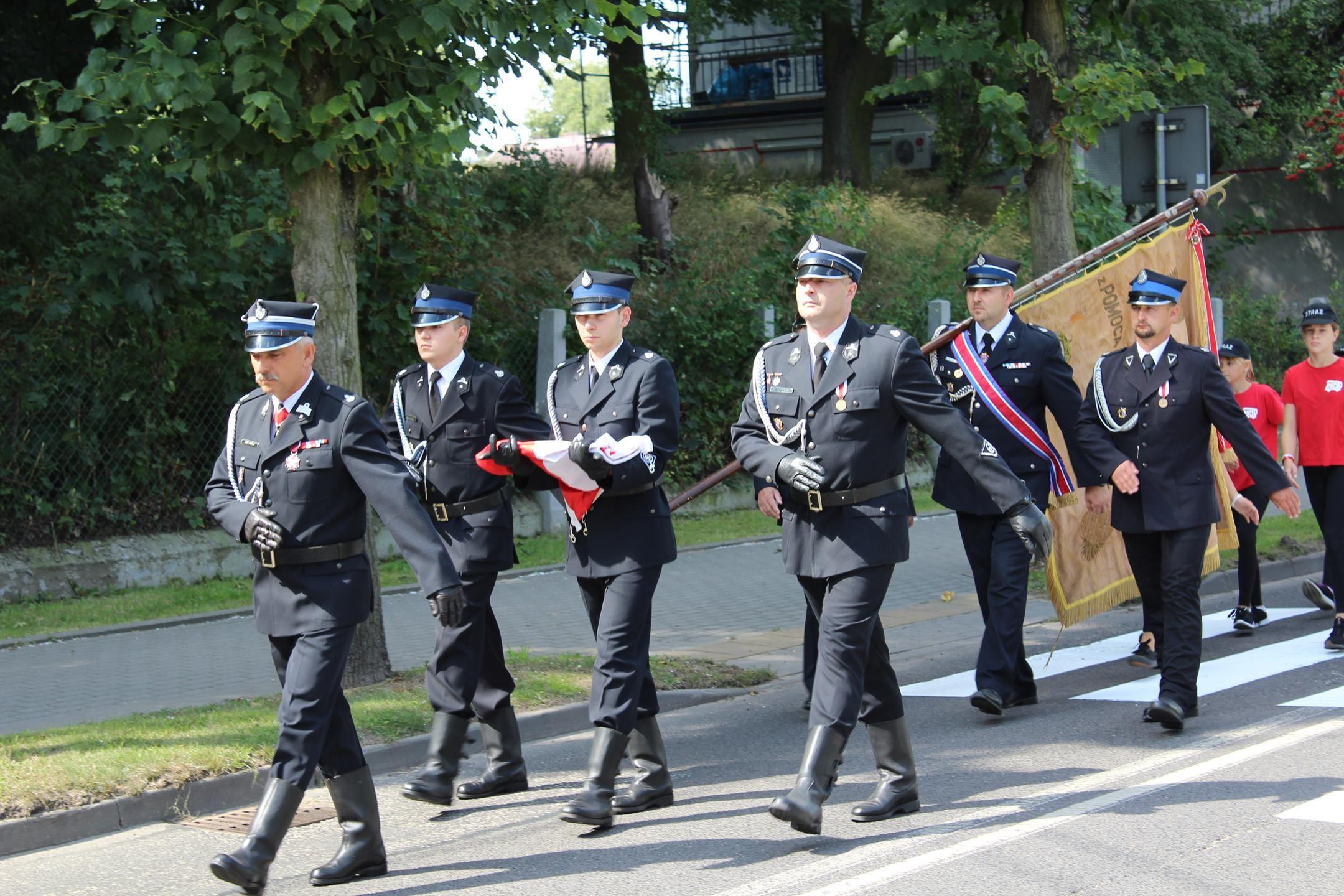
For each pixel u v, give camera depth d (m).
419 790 5.82
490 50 7.76
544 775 6.52
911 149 28.09
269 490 4.93
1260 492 9.38
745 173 26.06
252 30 6.99
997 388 7.38
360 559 4.98
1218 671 8.07
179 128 7.41
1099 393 7.25
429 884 4.95
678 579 11.98
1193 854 4.83
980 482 5.07
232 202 12.42
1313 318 8.88
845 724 5.11
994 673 7.09
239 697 7.84
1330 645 8.59
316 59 7.49
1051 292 8.68
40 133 7.15
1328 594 9.82
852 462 5.15
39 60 12.65
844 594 5.14
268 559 4.89
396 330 13.54
